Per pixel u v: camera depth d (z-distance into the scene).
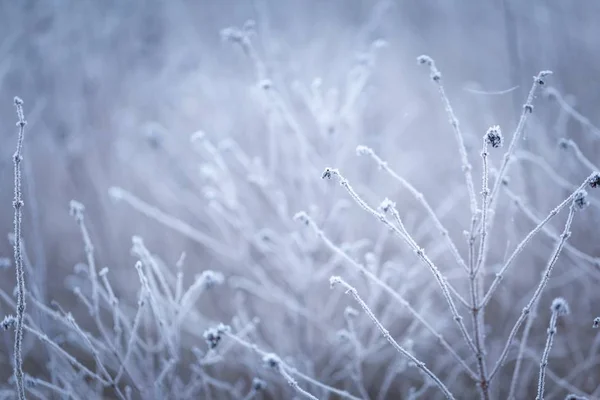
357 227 3.31
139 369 2.65
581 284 3.17
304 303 2.98
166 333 2.10
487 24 5.04
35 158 4.02
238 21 4.89
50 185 4.02
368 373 3.09
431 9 5.36
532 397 2.86
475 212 1.72
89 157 3.99
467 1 5.17
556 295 3.13
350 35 4.59
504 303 3.08
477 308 1.79
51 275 3.77
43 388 2.62
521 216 3.06
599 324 1.65
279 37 4.61
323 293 3.18
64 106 4.11
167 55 4.54
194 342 3.38
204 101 4.30
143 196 4.02
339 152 3.02
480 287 1.86
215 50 4.77
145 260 2.16
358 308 3.01
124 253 3.80
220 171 3.35
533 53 3.89
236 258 3.12
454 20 5.18
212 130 4.03
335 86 3.48
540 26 3.95
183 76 4.47
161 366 2.60
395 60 4.70
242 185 3.60
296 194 3.10
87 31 4.36
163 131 3.80
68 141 3.81
